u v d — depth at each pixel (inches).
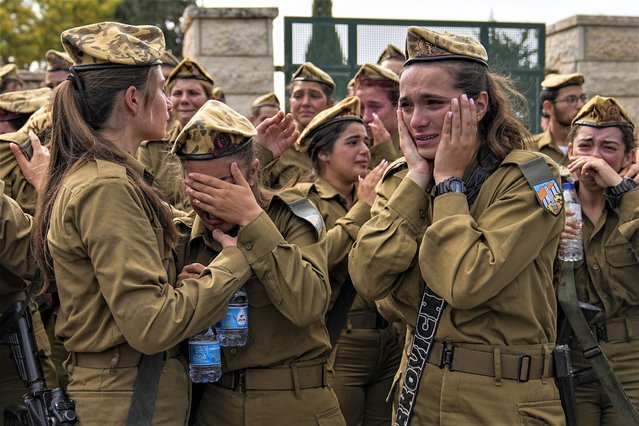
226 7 334.6
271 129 130.2
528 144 107.7
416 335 102.0
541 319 99.7
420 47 100.3
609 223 138.9
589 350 125.2
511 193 97.4
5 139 151.6
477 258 93.0
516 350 97.4
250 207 99.0
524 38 347.6
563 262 129.0
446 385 98.3
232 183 100.3
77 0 867.4
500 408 96.1
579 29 353.4
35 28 834.8
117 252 89.2
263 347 104.3
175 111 219.5
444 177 98.9
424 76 98.9
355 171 152.2
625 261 136.7
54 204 95.3
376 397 159.3
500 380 96.7
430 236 97.0
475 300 93.3
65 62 232.5
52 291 139.6
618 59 357.1
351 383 154.1
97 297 92.8
